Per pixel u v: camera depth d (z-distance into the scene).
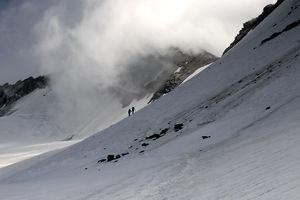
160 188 13.12
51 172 36.94
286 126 16.03
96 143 44.28
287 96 24.27
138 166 22.16
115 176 19.83
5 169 56.94
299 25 47.97
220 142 20.34
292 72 29.14
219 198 9.43
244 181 10.10
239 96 32.66
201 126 29.80
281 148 12.24
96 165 31.02
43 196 17.08
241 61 48.91
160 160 21.98
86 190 16.69
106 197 13.84
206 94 42.75
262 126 18.97
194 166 15.64
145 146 32.59
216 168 13.38
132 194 13.24
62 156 44.47
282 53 39.47
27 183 27.62
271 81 30.66
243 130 20.84
